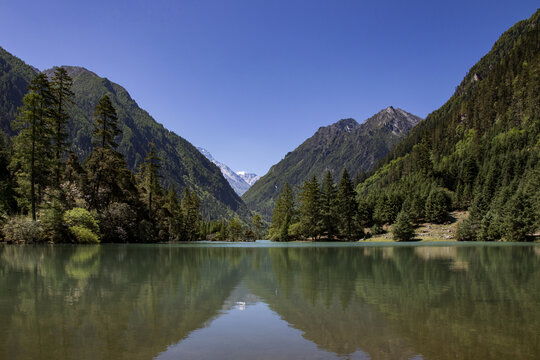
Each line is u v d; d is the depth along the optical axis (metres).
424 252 33.31
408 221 79.00
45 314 7.48
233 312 7.94
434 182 111.12
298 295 9.98
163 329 6.55
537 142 117.31
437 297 9.73
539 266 18.88
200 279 12.98
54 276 13.17
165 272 14.96
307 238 79.62
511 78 170.62
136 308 8.19
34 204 35.31
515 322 7.10
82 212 37.88
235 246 47.91
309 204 76.94
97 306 8.30
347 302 9.08
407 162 159.75
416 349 5.54
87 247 31.36
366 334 6.34
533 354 5.28
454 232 84.81
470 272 15.91
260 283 12.23
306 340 5.99
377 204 97.00
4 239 33.53
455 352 5.41
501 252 33.25
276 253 30.81
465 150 141.62
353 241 78.94
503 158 110.06
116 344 5.68
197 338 6.06
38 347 5.46
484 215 79.62
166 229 60.31
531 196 71.00
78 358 5.02
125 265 17.48
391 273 15.44
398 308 8.36
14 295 9.51
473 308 8.40
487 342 5.88
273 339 6.02
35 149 35.84
